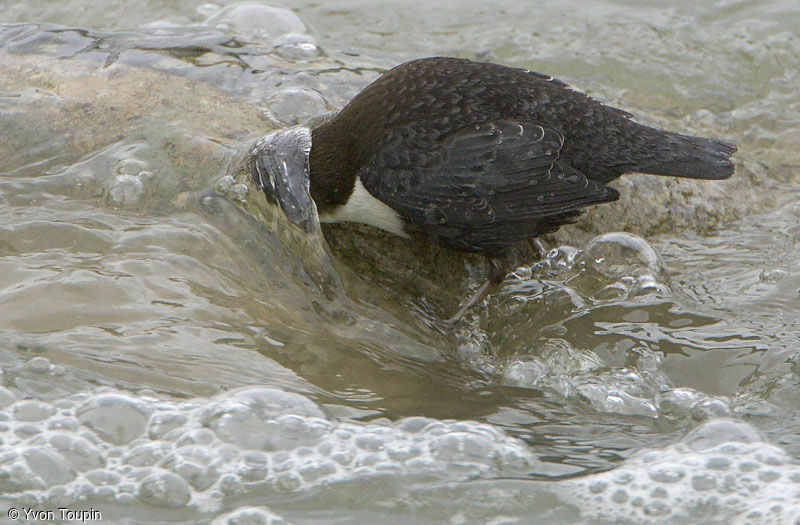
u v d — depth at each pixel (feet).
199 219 27.17
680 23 42.73
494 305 27.55
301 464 20.04
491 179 25.63
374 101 26.96
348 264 27.61
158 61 33.71
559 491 19.81
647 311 26.89
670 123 36.96
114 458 19.77
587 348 25.50
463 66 27.48
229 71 33.65
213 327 23.47
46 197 27.68
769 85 39.91
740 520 19.31
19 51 33.63
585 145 26.96
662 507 19.54
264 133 30.42
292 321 24.76
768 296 27.43
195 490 19.31
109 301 23.54
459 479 19.98
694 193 31.81
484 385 24.14
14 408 20.44
